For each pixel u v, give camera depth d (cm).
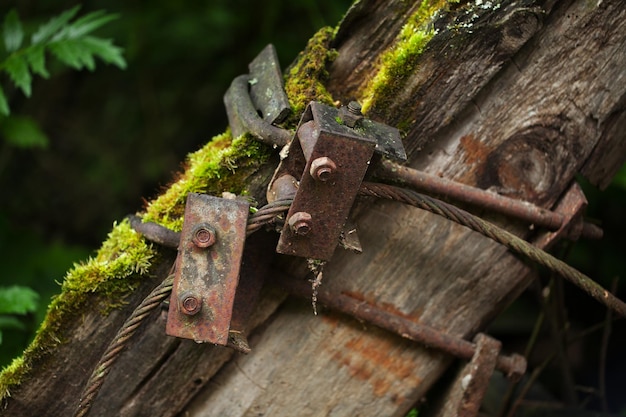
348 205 112
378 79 121
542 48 122
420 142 124
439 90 122
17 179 268
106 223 268
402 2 122
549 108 124
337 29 123
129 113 276
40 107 271
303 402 129
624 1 120
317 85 122
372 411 130
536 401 166
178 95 267
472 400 128
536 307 216
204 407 128
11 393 123
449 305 128
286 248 114
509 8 119
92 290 120
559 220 125
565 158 125
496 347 127
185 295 111
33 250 209
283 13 244
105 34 243
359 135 110
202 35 247
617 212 224
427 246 126
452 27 120
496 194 124
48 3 249
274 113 120
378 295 127
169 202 122
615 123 125
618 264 222
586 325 227
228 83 253
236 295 121
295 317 126
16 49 167
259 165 121
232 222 112
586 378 218
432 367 129
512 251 126
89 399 116
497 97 123
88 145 276
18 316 173
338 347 127
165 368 125
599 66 122
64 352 122
